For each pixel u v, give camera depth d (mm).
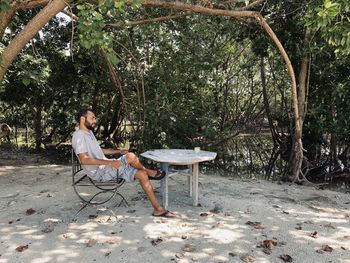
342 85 7555
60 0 4977
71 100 11555
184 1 6316
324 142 9016
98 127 11922
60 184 5871
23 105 11836
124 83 9562
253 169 9500
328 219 4531
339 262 3346
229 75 12539
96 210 4562
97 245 3590
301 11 7230
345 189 7387
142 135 9023
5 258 3338
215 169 9492
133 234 3842
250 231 3994
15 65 8203
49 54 9875
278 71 10969
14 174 6781
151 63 9672
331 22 4992
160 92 9156
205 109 10516
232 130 13234
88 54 8891
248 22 7750
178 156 4617
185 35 9055
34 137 12914
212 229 4012
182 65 9562
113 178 4422
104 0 4395
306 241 3785
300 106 7680
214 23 9070
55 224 4109
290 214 4645
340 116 7773
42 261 3281
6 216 4371
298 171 7285
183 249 3514
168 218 4309
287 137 10086
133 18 7883
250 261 3314
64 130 12070
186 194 5332
